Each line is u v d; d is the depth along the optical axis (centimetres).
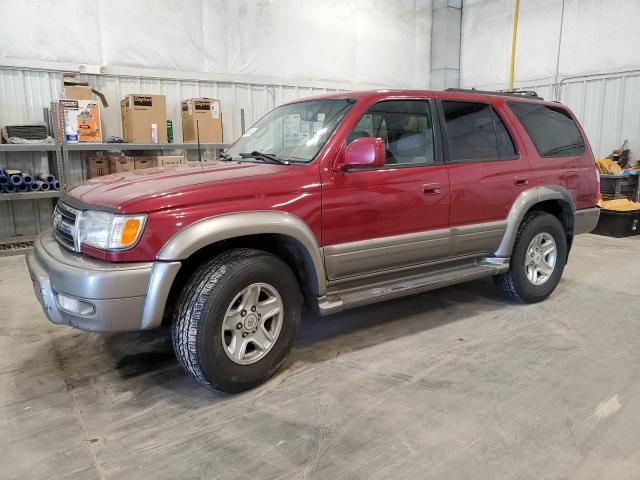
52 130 633
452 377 273
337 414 236
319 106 322
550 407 240
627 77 829
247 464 199
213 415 237
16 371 287
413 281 326
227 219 238
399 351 308
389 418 232
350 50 946
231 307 246
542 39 938
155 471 196
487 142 359
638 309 386
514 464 197
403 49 1028
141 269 223
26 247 605
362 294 300
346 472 194
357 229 289
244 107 830
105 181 273
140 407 245
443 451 206
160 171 287
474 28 1050
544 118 404
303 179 267
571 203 407
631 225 706
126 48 709
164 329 348
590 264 538
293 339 273
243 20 806
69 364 295
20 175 596
